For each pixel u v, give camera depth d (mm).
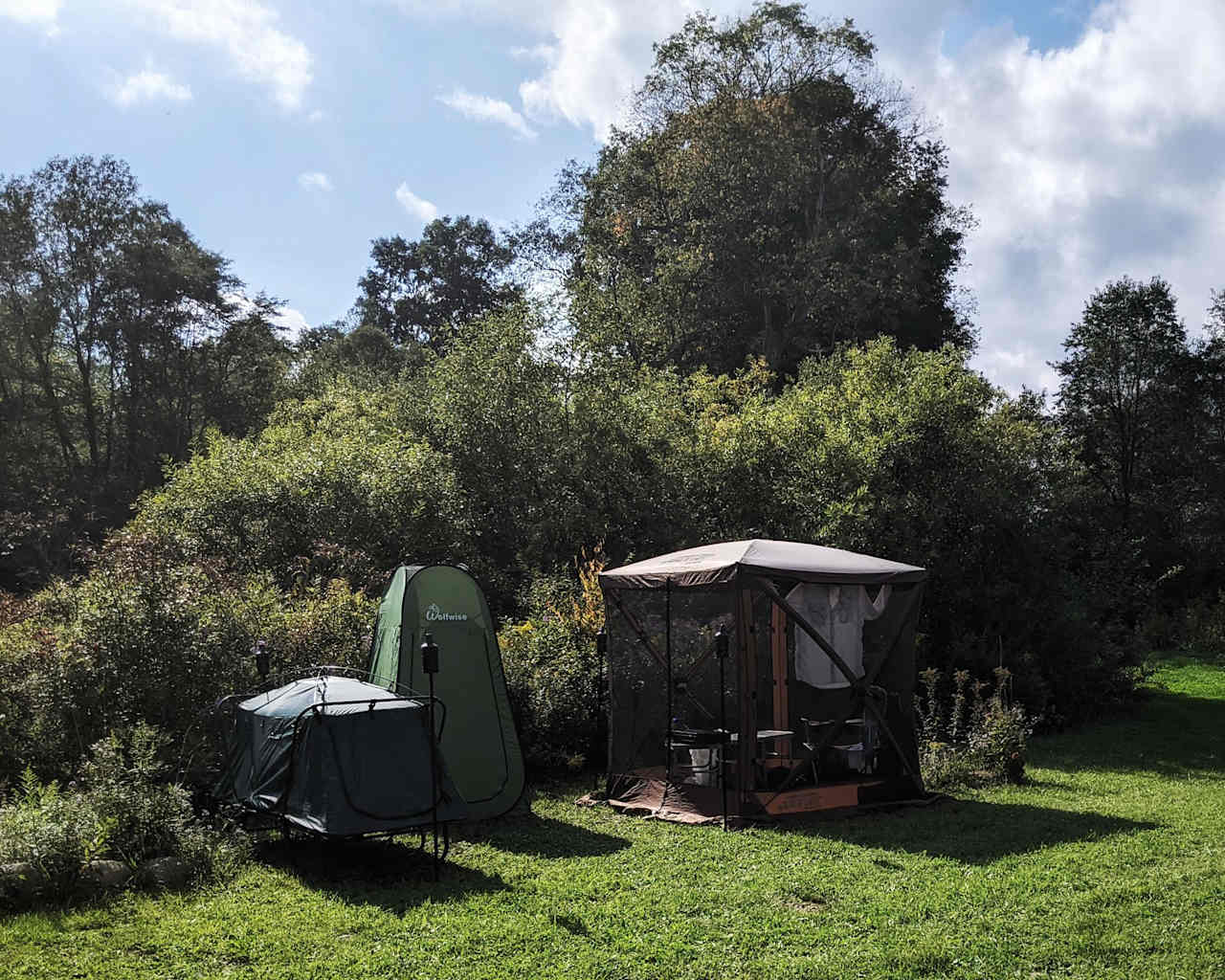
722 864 7430
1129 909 6262
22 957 5422
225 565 12586
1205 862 7422
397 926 5996
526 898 6543
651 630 10320
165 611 9234
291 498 14312
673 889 6766
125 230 41469
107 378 41719
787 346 34250
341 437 17641
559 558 15273
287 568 13445
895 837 8289
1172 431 38719
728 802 9078
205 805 8477
